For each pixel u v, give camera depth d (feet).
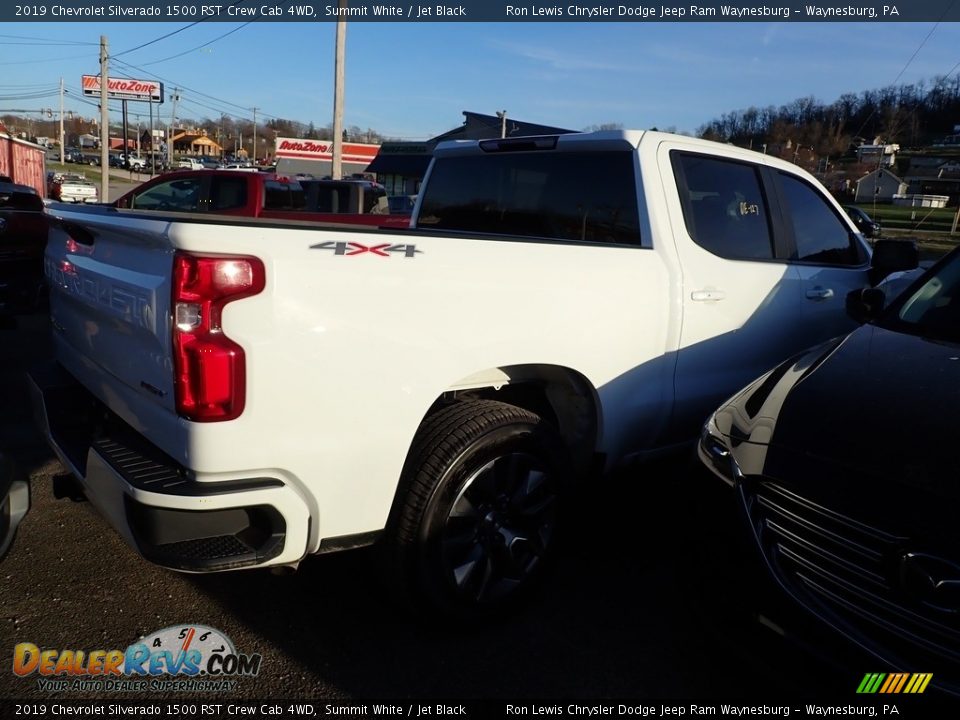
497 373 9.98
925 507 6.73
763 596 7.56
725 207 12.78
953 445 7.21
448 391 9.70
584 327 10.03
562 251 9.89
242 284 7.11
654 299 11.04
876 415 7.93
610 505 13.64
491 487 9.23
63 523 12.15
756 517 7.88
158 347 7.54
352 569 11.08
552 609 10.24
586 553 11.82
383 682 8.66
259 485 7.45
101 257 9.03
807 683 7.22
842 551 7.12
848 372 9.04
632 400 10.99
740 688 8.78
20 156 114.42
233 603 10.09
